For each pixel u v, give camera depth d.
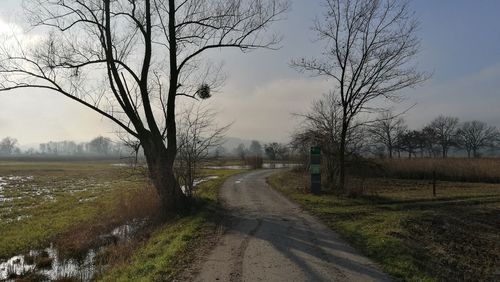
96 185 37.22
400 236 11.57
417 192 22.59
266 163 68.75
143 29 17.73
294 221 14.21
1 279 10.78
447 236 12.66
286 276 8.06
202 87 19.06
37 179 45.00
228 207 17.84
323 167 23.95
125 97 17.52
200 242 11.12
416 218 14.16
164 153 17.73
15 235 15.77
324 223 13.80
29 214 20.83
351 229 12.48
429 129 82.38
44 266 11.84
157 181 17.48
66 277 10.40
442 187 25.78
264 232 12.33
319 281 7.77
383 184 27.94
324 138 23.27
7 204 24.50
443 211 15.99
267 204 18.64
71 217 19.33
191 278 8.01
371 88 22.05
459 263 9.98
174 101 18.27
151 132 17.66
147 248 11.20
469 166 31.50
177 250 10.11
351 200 19.00
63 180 43.53
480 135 92.69
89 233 14.88
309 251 10.00
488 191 22.75
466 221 14.68
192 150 19.08
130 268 9.25
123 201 19.14
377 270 8.46
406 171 33.09
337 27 21.88
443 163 33.12
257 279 7.90
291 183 27.19
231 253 9.87
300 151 28.66
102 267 10.90
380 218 14.18
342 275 8.12
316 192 21.66
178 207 17.42
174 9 18.05
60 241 14.27
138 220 17.09
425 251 10.49
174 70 18.16
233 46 18.89
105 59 17.73
